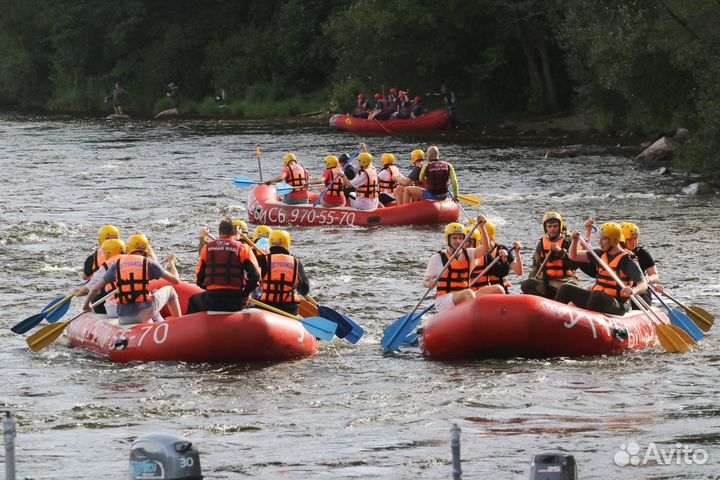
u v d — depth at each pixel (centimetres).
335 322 3378
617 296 3306
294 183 6147
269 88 16412
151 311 3303
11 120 15300
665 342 3184
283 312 3312
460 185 7431
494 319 3095
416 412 2611
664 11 8750
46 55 19538
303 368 3106
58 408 2686
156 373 3039
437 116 12362
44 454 2275
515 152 9600
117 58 18538
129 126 13838
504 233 5525
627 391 2778
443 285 3322
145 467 1648
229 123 14238
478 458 2205
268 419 2569
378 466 2161
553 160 8906
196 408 2680
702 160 7800
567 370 3014
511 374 2978
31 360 3225
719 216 5959
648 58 9456
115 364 3170
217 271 3150
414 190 6072
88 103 18225
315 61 16238
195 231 5772
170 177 8156
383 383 2919
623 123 11250
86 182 7838
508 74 13325
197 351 3123
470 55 13275
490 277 3378
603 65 9812
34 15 19638
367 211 5909
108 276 3312
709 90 7981
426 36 13025
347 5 15512
